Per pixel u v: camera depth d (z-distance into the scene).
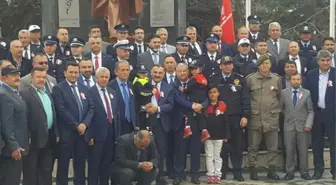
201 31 22.69
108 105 8.85
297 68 10.63
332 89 9.83
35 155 8.30
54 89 8.58
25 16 22.53
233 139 9.80
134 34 11.58
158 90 9.39
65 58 9.98
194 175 9.60
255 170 9.92
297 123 9.94
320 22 24.02
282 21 24.17
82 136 8.69
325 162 10.83
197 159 9.60
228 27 13.14
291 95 9.98
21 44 9.75
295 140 9.99
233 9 23.52
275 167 10.18
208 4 22.38
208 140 9.61
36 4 22.47
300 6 24.30
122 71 9.15
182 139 9.53
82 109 8.66
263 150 10.37
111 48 10.98
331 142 9.90
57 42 10.34
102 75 8.78
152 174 8.45
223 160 9.92
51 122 8.41
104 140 8.78
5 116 7.68
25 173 8.30
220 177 9.72
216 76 9.81
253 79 10.00
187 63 10.25
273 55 11.21
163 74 9.50
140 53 10.82
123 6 13.20
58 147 8.64
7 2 22.81
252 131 9.94
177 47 10.34
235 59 10.45
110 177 8.82
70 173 9.98
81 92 8.70
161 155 9.36
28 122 8.21
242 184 9.53
